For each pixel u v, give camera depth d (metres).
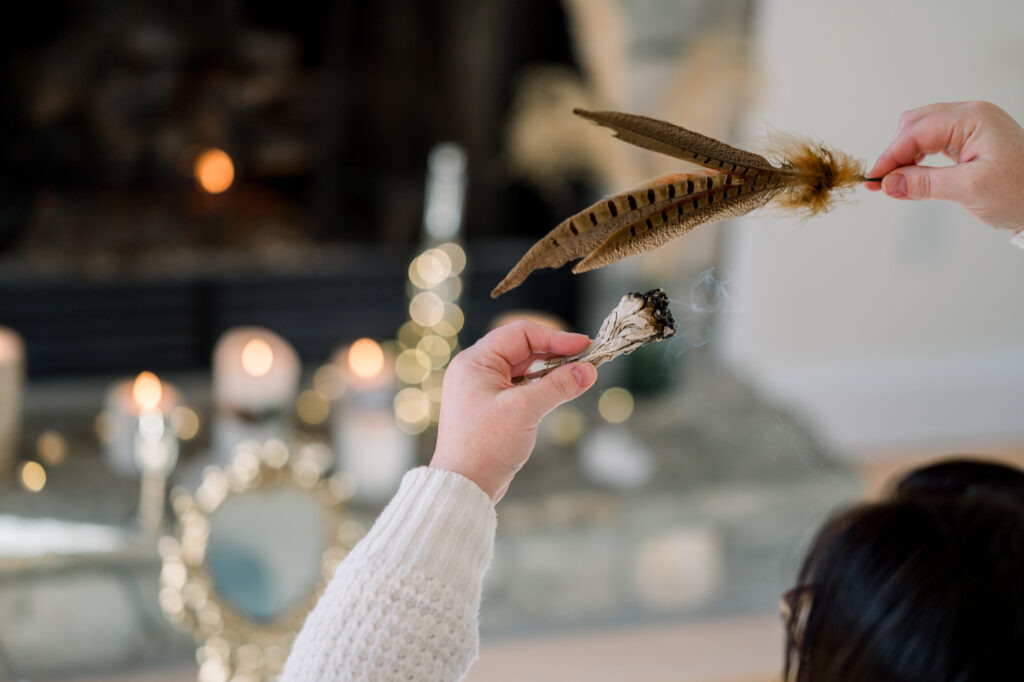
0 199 4.43
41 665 3.48
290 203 4.81
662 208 1.34
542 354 1.49
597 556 3.85
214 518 3.00
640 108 4.15
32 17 4.32
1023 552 1.33
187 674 3.57
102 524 3.38
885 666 1.33
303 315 4.84
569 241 1.34
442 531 1.40
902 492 1.47
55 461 3.71
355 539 3.14
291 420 4.00
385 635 1.37
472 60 4.70
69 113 4.46
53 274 4.45
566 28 4.65
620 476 3.80
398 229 4.90
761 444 4.15
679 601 4.01
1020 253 5.36
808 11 4.64
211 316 4.71
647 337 1.42
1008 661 1.30
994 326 5.50
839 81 4.78
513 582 3.81
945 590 1.32
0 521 3.35
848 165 1.37
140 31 4.44
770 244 5.07
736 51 3.94
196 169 4.63
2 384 3.49
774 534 3.97
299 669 1.38
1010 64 4.84
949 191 1.45
